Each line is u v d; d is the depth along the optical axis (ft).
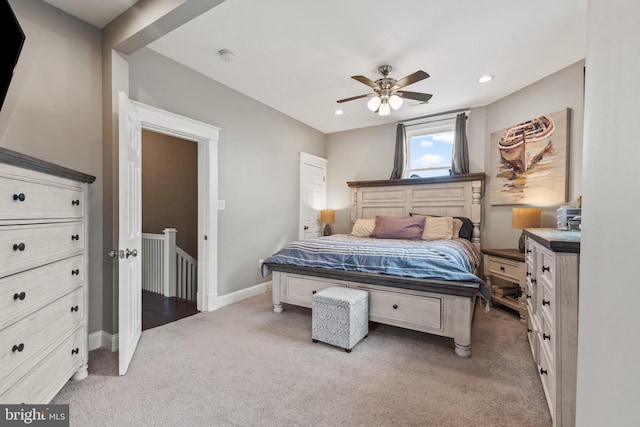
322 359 7.07
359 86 11.34
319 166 17.02
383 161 16.03
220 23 7.57
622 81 1.86
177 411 5.18
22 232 4.28
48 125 6.83
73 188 5.70
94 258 7.63
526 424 4.91
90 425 4.82
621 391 1.77
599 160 2.18
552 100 10.21
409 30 7.81
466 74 10.26
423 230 12.79
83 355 6.09
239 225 11.91
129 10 7.05
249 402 5.45
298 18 7.36
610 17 2.05
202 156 10.59
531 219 9.78
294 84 11.16
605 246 2.04
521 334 8.55
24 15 6.46
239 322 9.44
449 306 7.42
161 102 9.04
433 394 5.71
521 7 6.90
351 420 4.99
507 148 11.87
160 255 13.21
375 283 8.27
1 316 3.89
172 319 9.82
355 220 16.44
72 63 7.27
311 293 9.63
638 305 1.62
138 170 7.76
